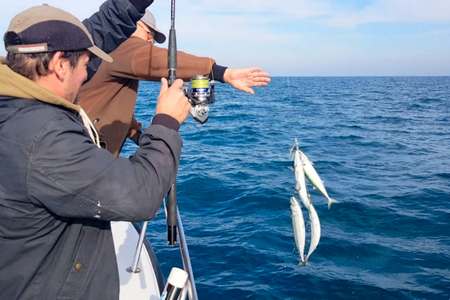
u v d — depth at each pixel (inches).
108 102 110.3
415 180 418.9
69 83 65.6
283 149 572.4
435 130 820.0
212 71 104.9
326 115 1050.7
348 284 215.3
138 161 65.1
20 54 61.4
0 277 63.5
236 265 231.6
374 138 697.6
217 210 319.9
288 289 209.8
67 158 58.4
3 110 59.9
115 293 72.8
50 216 62.1
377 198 350.3
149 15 122.4
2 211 59.7
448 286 215.8
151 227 280.4
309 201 144.9
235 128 776.9
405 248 257.3
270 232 274.5
